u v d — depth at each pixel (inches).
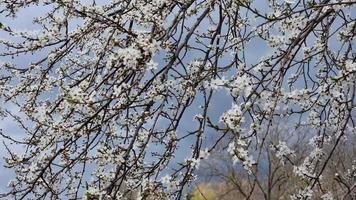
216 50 171.2
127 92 157.6
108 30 166.7
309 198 166.7
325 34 174.7
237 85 141.0
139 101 152.7
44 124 160.1
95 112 154.3
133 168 164.6
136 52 137.3
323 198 172.9
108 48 167.6
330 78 151.3
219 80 142.1
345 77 150.3
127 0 179.6
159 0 165.5
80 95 147.3
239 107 134.5
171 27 156.9
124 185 172.1
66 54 179.5
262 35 172.4
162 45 151.9
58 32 171.0
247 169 134.1
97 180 170.9
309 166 181.8
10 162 163.9
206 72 164.7
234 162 134.3
